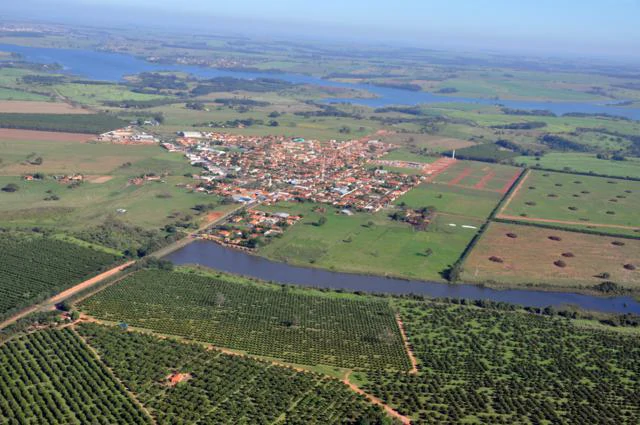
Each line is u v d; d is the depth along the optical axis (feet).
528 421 593.83
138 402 592.60
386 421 565.53
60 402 585.22
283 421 570.87
